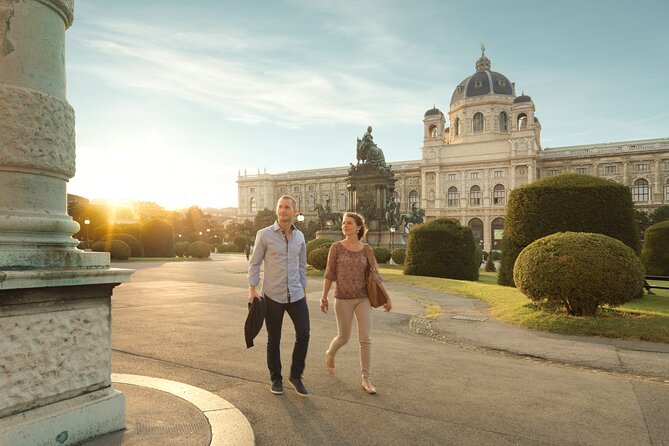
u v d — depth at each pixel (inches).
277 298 173.9
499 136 3784.5
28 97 113.3
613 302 330.6
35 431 104.5
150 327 299.7
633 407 166.9
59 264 115.2
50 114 117.7
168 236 1657.2
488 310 437.1
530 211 570.3
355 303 184.9
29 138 113.6
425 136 3821.4
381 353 245.1
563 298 340.2
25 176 115.6
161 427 128.4
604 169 3368.6
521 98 3511.3
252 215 4685.0
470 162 3614.7
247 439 124.1
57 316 112.3
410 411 157.5
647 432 144.1
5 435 98.9
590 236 346.3
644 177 3228.3
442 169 3732.8
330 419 148.1
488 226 3526.1
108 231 1603.1
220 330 292.8
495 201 3545.8
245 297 482.0
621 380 204.5
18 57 113.3
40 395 108.0
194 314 356.8
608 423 151.0
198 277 756.0
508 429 144.1
